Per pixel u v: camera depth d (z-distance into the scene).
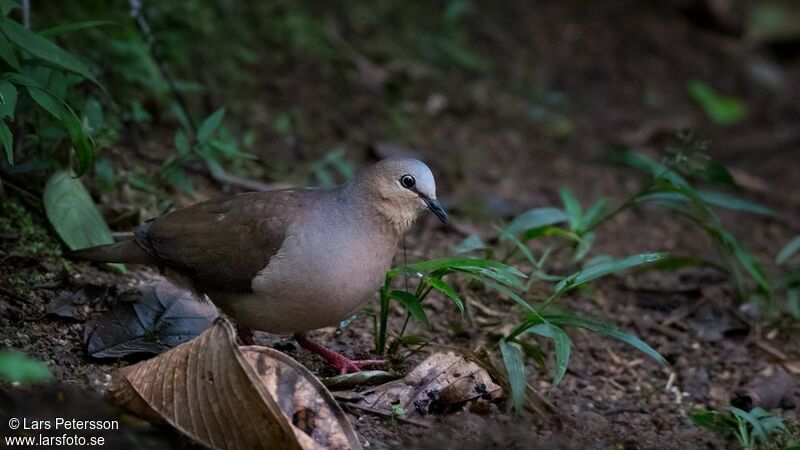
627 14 22.31
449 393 8.79
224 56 15.80
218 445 7.54
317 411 7.63
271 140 14.76
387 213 8.71
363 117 16.36
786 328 12.12
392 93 17.28
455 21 20.02
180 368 7.57
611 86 19.84
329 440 7.56
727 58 21.73
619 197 16.09
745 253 11.84
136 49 12.88
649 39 21.64
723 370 11.09
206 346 7.43
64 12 13.65
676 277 13.42
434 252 12.60
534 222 11.52
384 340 9.47
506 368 8.39
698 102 20.00
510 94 18.62
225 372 7.34
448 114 17.45
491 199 14.78
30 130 10.92
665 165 12.39
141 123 13.18
